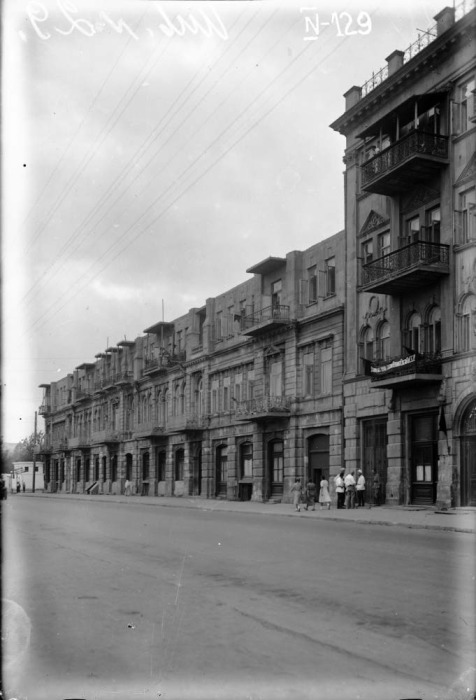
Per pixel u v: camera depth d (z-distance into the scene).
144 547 14.89
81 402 80.12
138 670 5.80
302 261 38.34
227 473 45.47
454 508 24.67
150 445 58.69
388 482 29.09
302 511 28.95
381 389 30.05
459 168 26.39
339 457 33.28
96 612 8.05
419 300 28.36
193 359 50.75
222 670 5.79
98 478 73.62
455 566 11.50
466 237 26.00
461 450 25.31
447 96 27.09
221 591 9.36
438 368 26.41
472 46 25.94
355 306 32.66
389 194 29.88
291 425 37.34
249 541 16.05
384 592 9.11
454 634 6.84
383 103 30.98
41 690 5.33
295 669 5.80
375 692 5.22
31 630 7.19
